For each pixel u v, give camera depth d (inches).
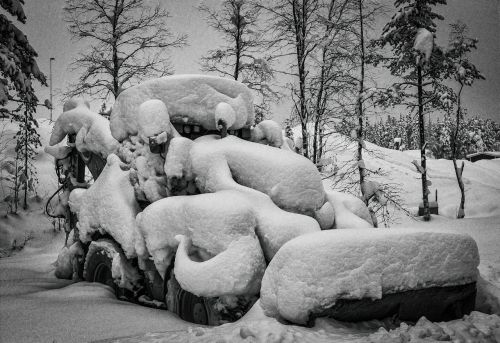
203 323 229.9
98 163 381.1
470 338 172.6
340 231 197.3
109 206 309.9
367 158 1594.5
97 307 249.1
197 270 218.1
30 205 1050.7
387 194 758.5
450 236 216.2
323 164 696.4
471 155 2518.5
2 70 563.8
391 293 193.9
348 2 748.0
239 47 808.3
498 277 362.9
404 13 914.7
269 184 268.4
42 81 644.7
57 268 393.4
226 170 276.4
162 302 271.0
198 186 284.2
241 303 216.1
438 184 1402.6
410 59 941.8
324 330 178.2
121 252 297.3
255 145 296.4
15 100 602.9
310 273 182.7
